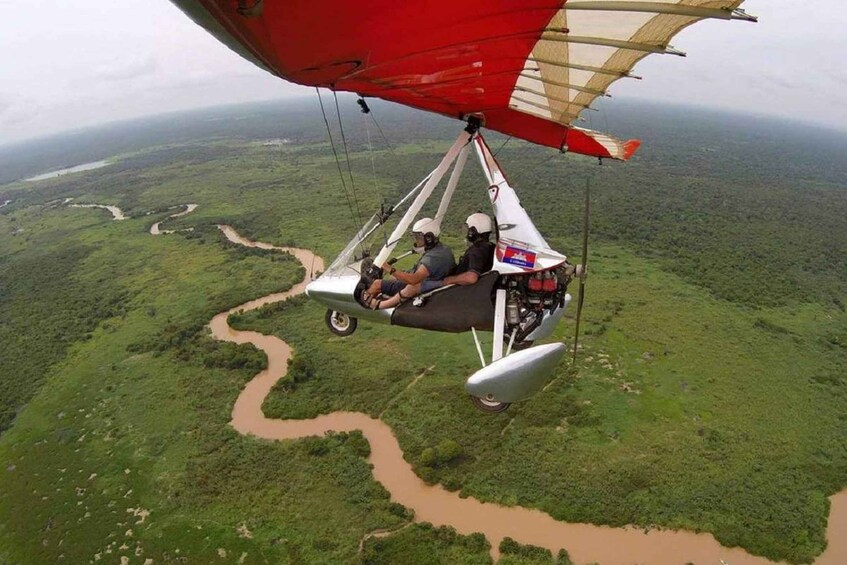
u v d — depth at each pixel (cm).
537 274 673
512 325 690
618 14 368
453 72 482
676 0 334
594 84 584
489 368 625
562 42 413
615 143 1099
